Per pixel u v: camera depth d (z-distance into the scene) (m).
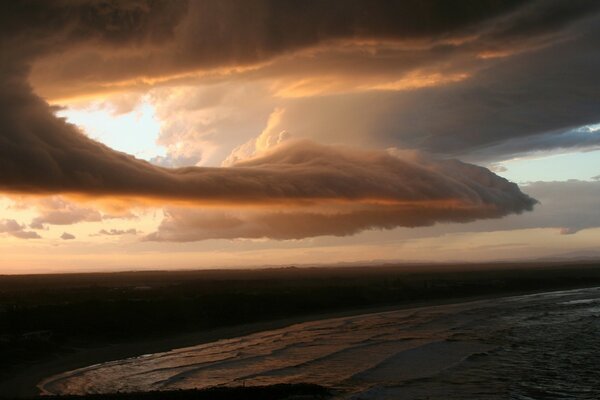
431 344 60.28
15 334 57.50
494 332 70.25
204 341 64.12
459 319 85.81
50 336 57.84
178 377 43.19
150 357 53.16
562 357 52.12
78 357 52.88
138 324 68.94
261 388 34.22
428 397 36.19
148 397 31.38
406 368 46.81
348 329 75.12
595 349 56.88
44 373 45.28
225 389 33.44
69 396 31.69
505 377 43.06
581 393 37.81
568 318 85.25
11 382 41.91
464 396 36.59
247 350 57.31
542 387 39.59
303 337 67.44
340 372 45.00
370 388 38.50
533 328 73.94
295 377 43.00
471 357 52.06
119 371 45.91
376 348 57.84
